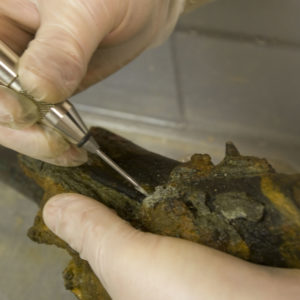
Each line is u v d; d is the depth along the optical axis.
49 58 0.26
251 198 0.25
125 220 0.26
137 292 0.24
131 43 0.31
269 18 0.38
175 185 0.26
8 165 0.31
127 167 0.27
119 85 0.44
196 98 0.44
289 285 0.23
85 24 0.27
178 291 0.23
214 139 0.44
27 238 0.32
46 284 0.30
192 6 0.36
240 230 0.25
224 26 0.39
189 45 0.40
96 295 0.26
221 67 0.41
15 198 0.33
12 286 0.31
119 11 0.28
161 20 0.32
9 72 0.25
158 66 0.42
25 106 0.26
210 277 0.23
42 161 0.28
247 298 0.23
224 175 0.26
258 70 0.41
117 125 0.46
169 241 0.24
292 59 0.40
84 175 0.27
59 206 0.26
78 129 0.26
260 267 0.24
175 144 0.44
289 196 0.25
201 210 0.25
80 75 0.27
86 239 0.25
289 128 0.42
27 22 0.29
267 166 0.26
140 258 0.24
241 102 0.43
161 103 0.45
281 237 0.24
